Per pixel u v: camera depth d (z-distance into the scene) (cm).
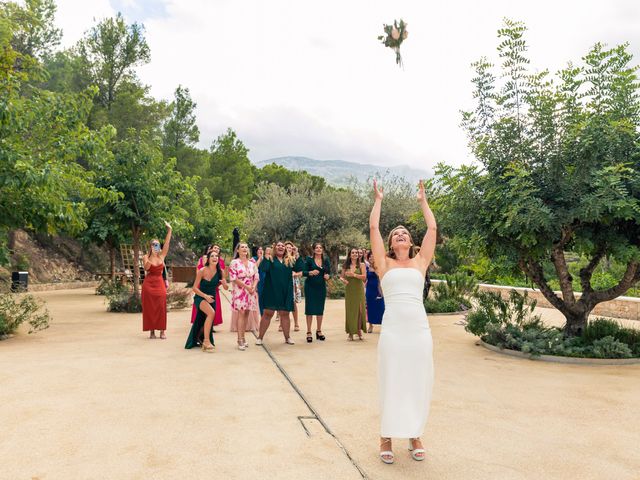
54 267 2869
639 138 835
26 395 562
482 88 909
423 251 434
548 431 469
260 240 3372
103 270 3169
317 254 989
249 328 1125
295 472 366
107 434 439
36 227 1143
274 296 924
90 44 3244
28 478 349
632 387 640
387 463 387
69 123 1134
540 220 779
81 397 556
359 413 514
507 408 544
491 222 882
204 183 4088
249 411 514
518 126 887
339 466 379
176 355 822
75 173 1220
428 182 933
